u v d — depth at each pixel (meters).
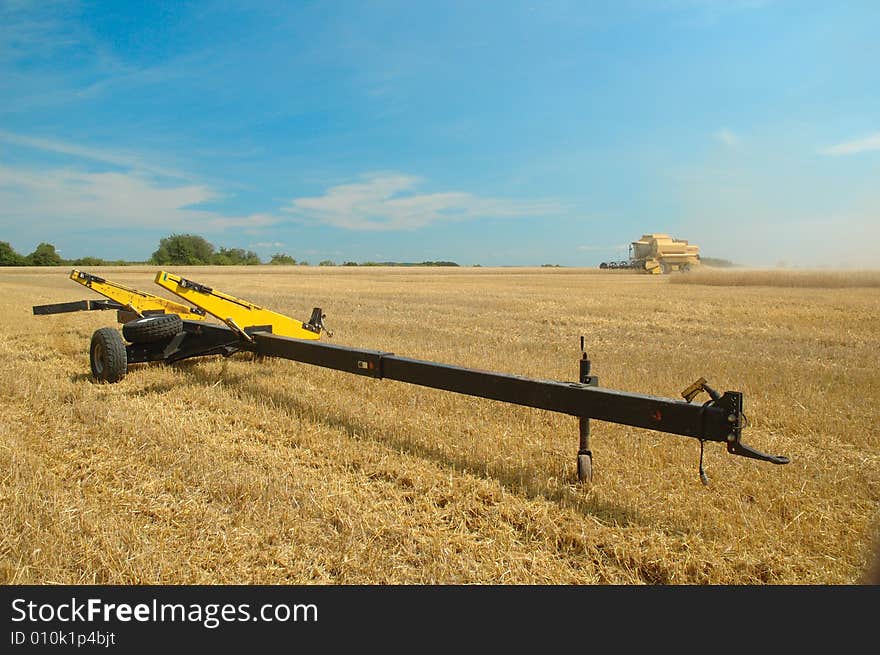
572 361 9.62
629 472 4.79
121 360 7.62
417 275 66.44
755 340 12.80
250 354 9.32
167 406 6.63
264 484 4.36
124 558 3.41
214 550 3.55
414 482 4.54
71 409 6.45
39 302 21.69
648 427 3.86
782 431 6.10
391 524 3.85
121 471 4.73
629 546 3.63
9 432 5.65
